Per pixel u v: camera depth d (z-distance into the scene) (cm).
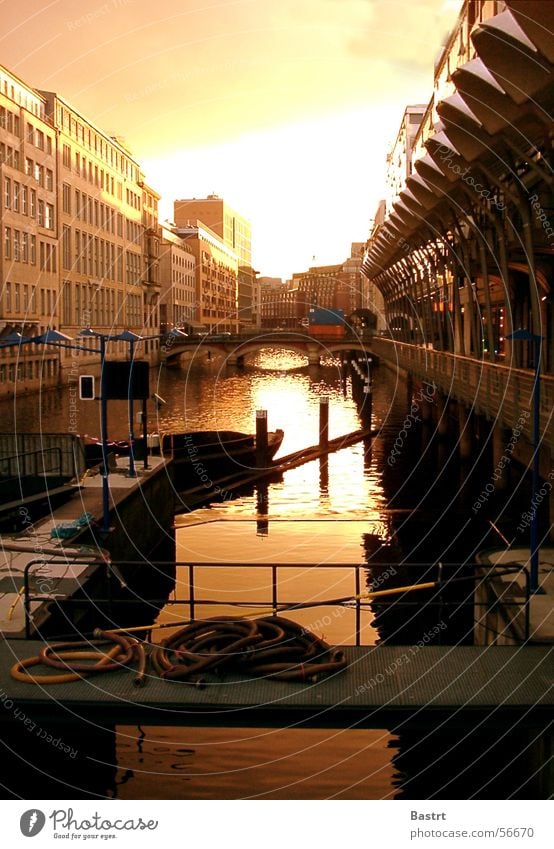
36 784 849
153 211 9012
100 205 7150
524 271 2727
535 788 838
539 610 1047
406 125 7444
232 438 3086
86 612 1223
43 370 5850
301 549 1981
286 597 1605
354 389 6475
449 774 876
